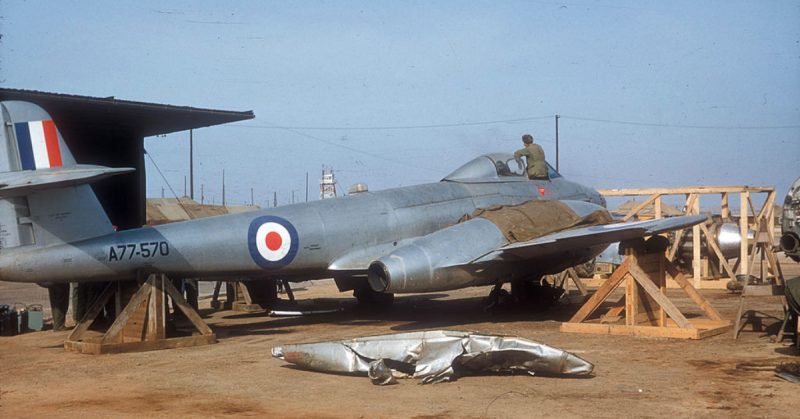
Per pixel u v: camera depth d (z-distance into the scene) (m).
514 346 7.96
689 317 13.09
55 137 10.38
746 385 7.44
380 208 13.55
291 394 7.40
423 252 12.09
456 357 7.90
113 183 19.33
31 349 11.09
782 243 10.24
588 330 11.28
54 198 10.15
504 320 13.65
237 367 8.99
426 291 12.25
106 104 15.27
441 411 6.60
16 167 10.04
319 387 7.70
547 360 7.86
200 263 11.45
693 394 7.08
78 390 7.83
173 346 10.77
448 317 14.47
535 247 12.01
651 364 8.65
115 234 10.70
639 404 6.73
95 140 18.98
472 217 13.93
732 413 6.36
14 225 9.88
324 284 28.23
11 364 9.69
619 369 8.37
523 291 14.80
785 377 7.64
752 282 17.44
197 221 11.66
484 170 15.43
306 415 6.55
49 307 18.95
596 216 14.19
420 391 7.41
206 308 18.05
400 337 8.27
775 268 17.25
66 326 14.17
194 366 9.15
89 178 9.02
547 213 13.88
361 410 6.69
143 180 19.41
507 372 8.14
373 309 16.06
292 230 12.34
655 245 11.88
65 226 10.23
